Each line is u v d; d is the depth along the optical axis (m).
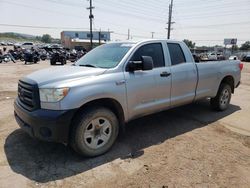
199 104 7.01
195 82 5.26
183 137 4.61
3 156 3.79
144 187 3.07
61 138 3.38
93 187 3.06
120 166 3.55
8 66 21.22
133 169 3.47
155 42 4.66
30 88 3.53
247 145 4.29
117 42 4.83
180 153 3.96
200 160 3.73
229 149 4.12
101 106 3.77
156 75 4.43
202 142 4.39
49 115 3.32
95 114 3.66
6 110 6.21
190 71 5.10
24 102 3.79
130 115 4.16
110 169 3.47
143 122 5.43
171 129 5.02
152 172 3.40
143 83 4.22
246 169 3.50
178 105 5.06
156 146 4.21
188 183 3.15
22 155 3.83
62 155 3.85
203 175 3.33
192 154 3.93
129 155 3.88
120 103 3.94
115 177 3.28
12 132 4.73
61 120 3.31
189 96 5.20
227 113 6.20
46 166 3.53
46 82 3.47
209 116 5.92
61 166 3.53
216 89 5.94
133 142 4.37
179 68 4.89
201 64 5.43
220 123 5.42
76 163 3.62
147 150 4.06
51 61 23.84
